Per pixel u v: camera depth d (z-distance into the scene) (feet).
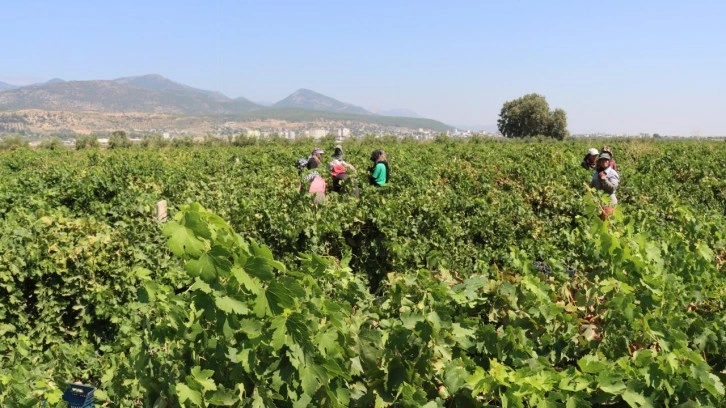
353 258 30.32
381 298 12.50
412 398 9.24
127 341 18.24
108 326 22.79
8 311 20.76
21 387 13.26
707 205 51.21
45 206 37.86
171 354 10.58
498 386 9.02
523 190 47.80
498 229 33.76
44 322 21.45
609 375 9.21
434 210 32.58
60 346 20.48
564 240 29.96
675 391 9.72
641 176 56.03
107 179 49.16
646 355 9.90
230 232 8.54
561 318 11.26
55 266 21.39
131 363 12.58
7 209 40.55
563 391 9.00
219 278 8.34
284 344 8.64
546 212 40.65
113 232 24.27
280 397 8.94
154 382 10.23
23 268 21.02
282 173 65.77
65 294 21.68
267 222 29.94
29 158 109.19
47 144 187.42
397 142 198.59
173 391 9.58
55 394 14.02
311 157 45.62
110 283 22.63
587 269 15.17
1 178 61.00
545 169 61.31
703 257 15.44
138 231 26.35
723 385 10.51
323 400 9.27
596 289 12.49
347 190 41.01
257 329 8.61
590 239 14.14
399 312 11.03
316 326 8.99
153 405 10.19
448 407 9.78
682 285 13.51
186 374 9.71
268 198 37.29
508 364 10.34
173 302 10.38
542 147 104.12
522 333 10.31
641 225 21.45
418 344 9.95
